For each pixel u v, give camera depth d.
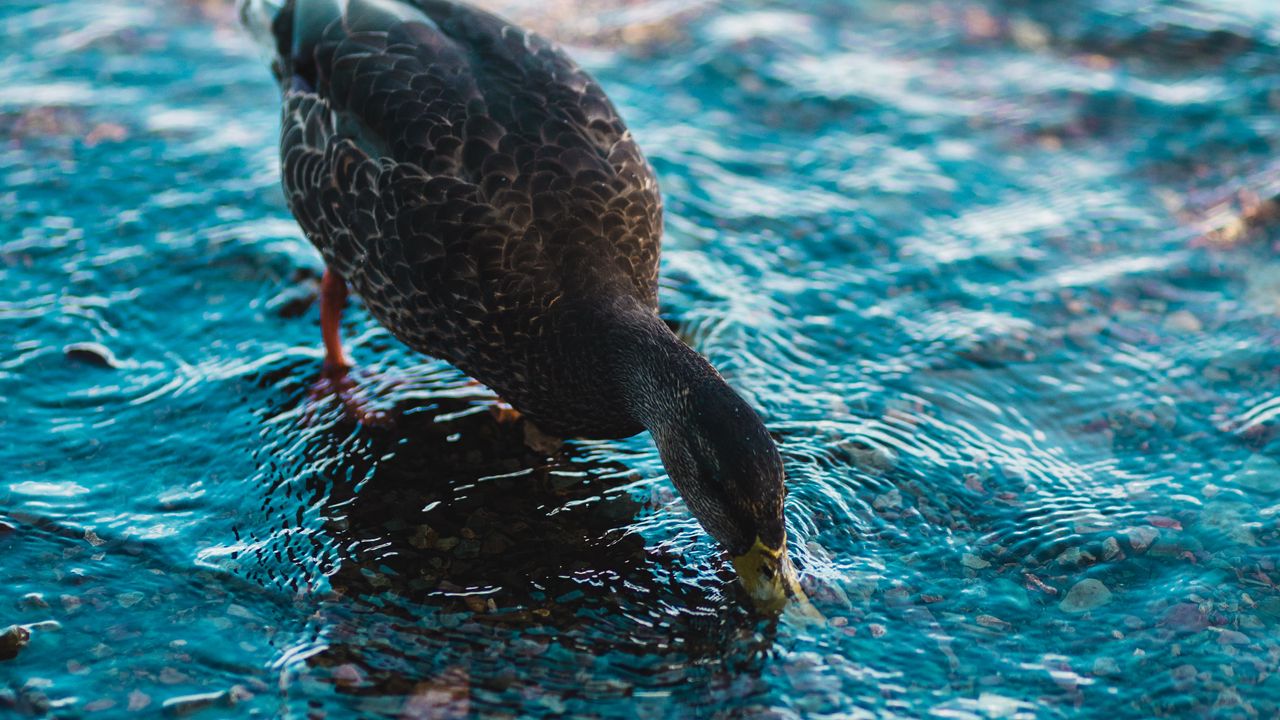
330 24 5.15
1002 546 4.60
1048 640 4.20
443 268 4.59
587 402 4.70
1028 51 8.03
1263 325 5.81
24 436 4.99
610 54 7.85
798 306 5.90
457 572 4.43
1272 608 4.32
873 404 5.31
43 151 6.68
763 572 4.13
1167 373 5.53
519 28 5.28
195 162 6.69
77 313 5.63
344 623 4.19
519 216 4.58
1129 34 8.10
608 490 4.84
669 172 6.77
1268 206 6.52
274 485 4.82
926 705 3.93
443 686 3.95
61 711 3.82
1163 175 6.90
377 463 4.95
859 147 7.11
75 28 7.82
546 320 4.60
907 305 5.94
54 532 4.54
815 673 4.04
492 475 4.91
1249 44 7.95
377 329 5.75
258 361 5.46
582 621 4.23
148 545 4.50
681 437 4.24
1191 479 4.95
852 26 8.28
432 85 4.83
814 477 4.87
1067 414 5.32
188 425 5.10
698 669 4.04
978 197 6.74
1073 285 6.07
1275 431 5.16
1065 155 7.09
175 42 7.78
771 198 6.65
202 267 5.96
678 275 6.02
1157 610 4.31
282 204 6.43
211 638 4.11
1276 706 3.93
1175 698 3.96
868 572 4.46
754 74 7.68
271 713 3.84
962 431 5.18
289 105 5.22
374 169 4.72
